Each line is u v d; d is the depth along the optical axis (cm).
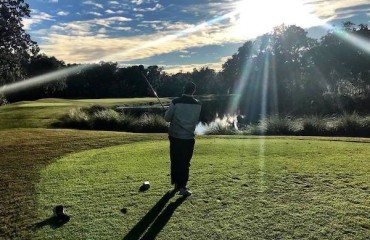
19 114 2956
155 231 488
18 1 2659
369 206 552
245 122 2941
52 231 504
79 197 641
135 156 1014
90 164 922
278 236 463
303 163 847
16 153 1118
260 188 653
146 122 2403
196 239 463
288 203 573
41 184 739
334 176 720
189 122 621
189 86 625
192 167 829
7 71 2877
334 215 521
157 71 10344
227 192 635
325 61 6600
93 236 482
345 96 4088
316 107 3881
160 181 724
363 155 941
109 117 2458
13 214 577
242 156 962
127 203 598
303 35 7350
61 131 1702
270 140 1341
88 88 10044
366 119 2039
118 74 10250
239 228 489
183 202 593
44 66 8588
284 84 6531
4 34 2623
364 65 6419
